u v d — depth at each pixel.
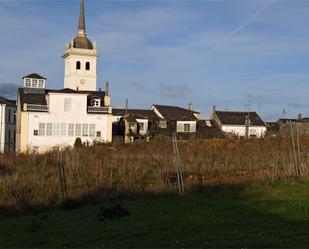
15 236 14.53
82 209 19.02
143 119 84.44
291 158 28.16
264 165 28.00
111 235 13.38
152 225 14.20
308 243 10.95
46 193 21.25
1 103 82.81
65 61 102.31
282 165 26.22
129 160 30.36
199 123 91.62
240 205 16.86
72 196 20.84
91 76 99.56
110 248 11.77
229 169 27.06
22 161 29.77
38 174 24.59
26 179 23.11
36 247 12.72
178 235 12.62
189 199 19.47
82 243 12.73
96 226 14.96
